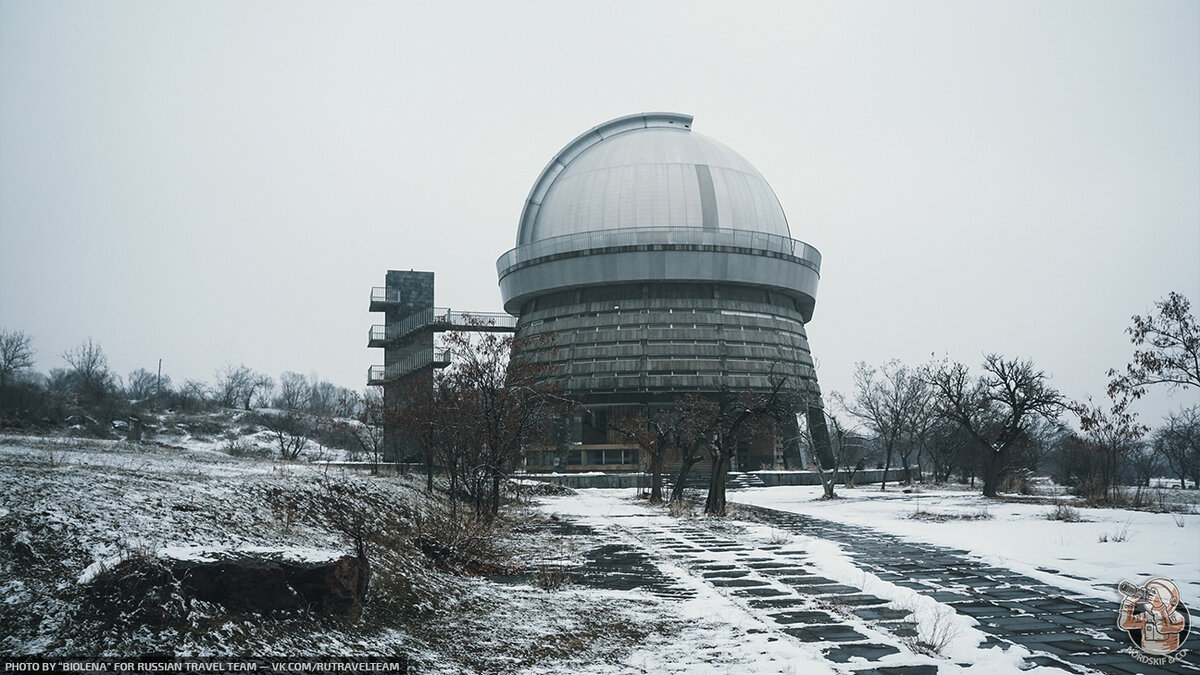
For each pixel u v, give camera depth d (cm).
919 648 1171
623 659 1109
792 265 9238
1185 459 8044
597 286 9169
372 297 9056
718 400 8550
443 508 2880
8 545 999
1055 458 8612
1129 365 3219
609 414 9094
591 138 10738
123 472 1645
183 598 908
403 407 4241
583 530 2891
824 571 1917
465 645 1120
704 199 9419
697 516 3528
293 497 1847
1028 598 1553
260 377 13388
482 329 3909
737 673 1044
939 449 7519
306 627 982
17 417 5469
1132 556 2080
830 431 9081
